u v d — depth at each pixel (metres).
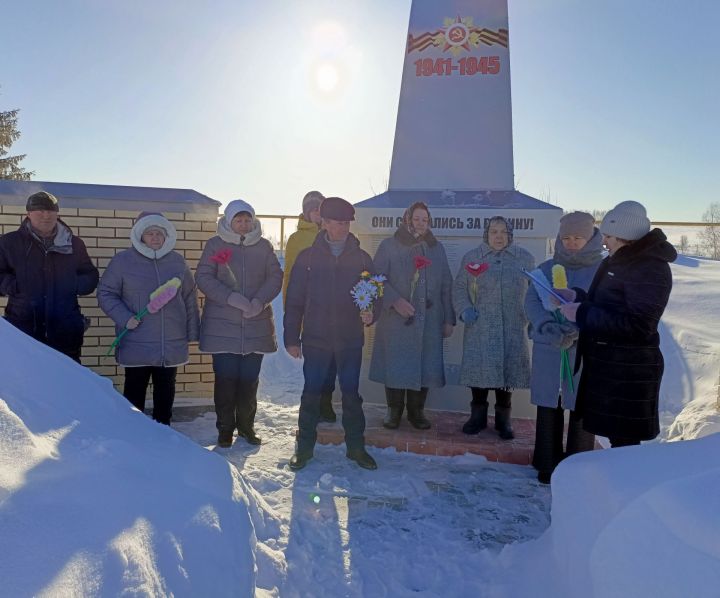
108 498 1.83
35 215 3.99
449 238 5.31
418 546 3.10
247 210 4.33
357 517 3.40
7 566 1.36
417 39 5.74
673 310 9.58
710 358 7.01
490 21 5.60
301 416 4.09
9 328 2.51
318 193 5.35
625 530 1.79
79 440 2.09
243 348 4.36
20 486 1.63
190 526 2.04
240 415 4.56
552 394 3.88
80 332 4.25
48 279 4.07
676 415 5.98
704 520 1.58
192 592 1.83
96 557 1.55
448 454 4.36
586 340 3.31
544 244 5.14
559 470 2.51
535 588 2.43
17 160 27.62
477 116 5.62
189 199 5.44
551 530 2.73
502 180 5.57
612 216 3.06
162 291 4.09
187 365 5.47
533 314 3.89
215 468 2.71
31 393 2.19
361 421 4.11
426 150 5.70
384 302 4.45
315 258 4.04
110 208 5.22
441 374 4.66
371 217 5.38
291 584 2.68
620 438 3.13
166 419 4.39
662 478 2.03
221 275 4.33
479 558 2.97
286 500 3.55
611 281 3.12
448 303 4.69
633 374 3.07
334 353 4.09
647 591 1.56
